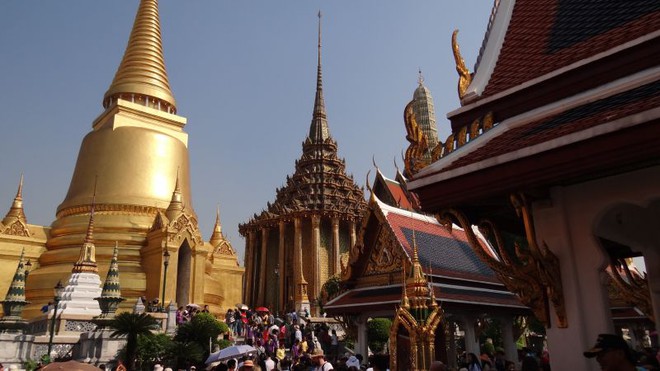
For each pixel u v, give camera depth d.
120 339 24.17
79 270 32.81
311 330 33.12
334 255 65.50
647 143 5.55
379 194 33.22
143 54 54.69
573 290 7.32
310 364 18.03
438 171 7.58
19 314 25.41
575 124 6.44
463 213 7.82
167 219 42.28
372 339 31.03
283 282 66.31
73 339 25.31
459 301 16.95
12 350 23.05
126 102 49.94
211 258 49.66
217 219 54.22
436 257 19.03
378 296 17.98
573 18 8.90
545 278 7.31
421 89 92.00
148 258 41.09
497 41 9.82
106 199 44.88
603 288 7.22
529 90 8.16
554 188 7.75
